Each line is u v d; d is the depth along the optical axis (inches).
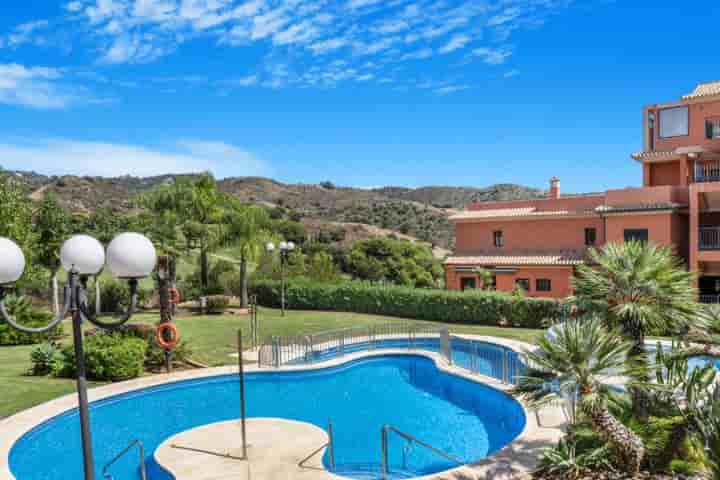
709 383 331.0
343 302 1264.8
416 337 912.3
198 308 1290.6
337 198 5531.5
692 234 1024.2
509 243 1346.0
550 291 1216.2
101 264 220.2
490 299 1035.9
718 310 332.5
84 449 215.5
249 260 1318.9
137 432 493.7
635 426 345.1
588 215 1212.5
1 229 982.4
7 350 809.5
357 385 664.4
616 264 356.2
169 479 377.4
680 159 1138.0
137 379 632.4
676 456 330.3
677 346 354.6
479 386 603.8
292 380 684.7
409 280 2081.7
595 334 304.0
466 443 467.5
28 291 1218.6
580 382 303.3
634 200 1123.3
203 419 532.7
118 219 1472.7
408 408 572.1
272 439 441.1
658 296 343.6
